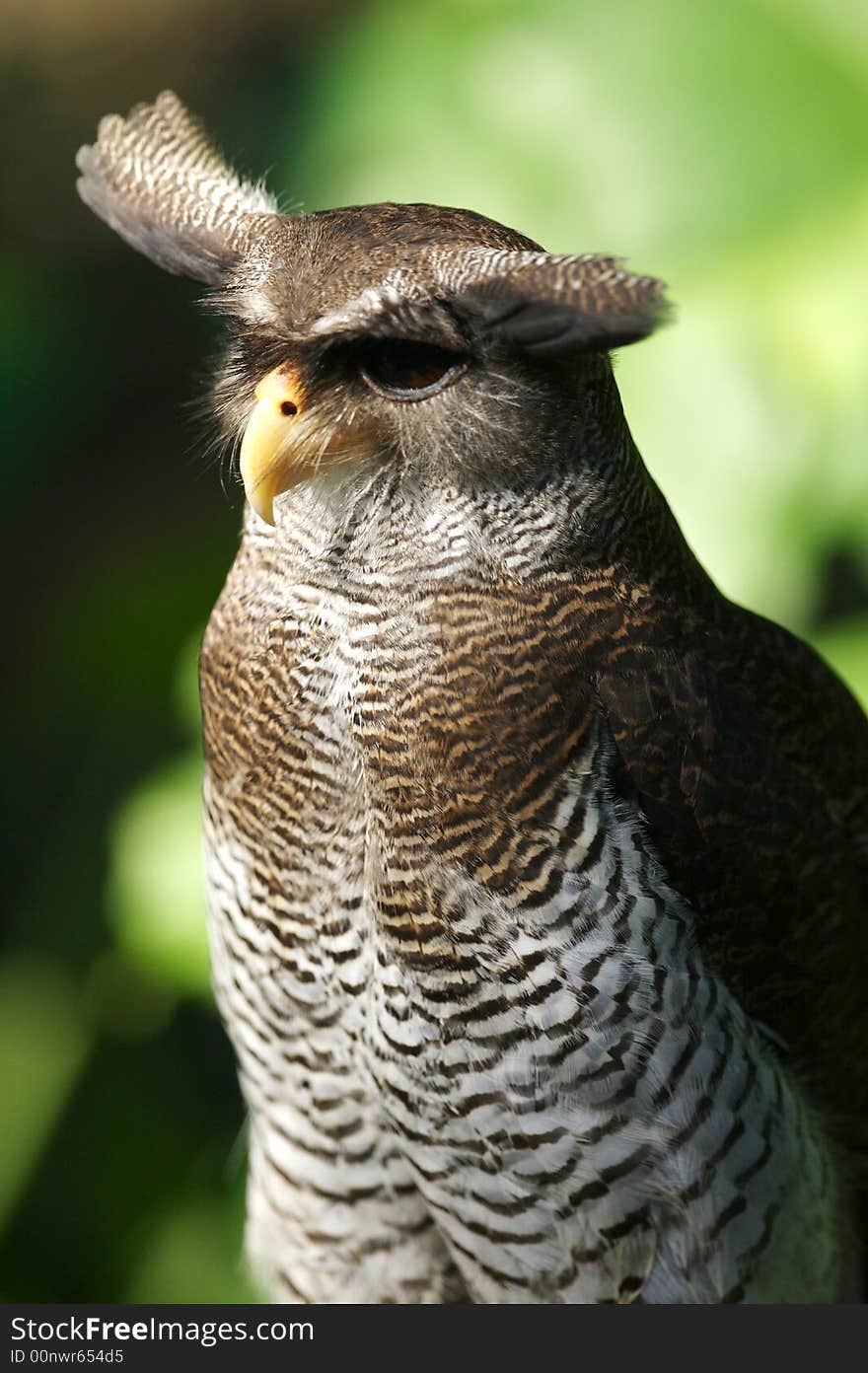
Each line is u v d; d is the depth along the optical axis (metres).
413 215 3.22
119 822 3.42
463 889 3.22
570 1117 3.23
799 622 3.41
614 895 3.22
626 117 3.44
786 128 3.44
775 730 3.27
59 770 3.54
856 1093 3.29
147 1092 3.48
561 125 3.44
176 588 3.52
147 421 3.64
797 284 3.41
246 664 3.23
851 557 3.47
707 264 3.42
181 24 3.82
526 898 3.22
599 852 3.22
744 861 3.25
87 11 3.83
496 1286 3.26
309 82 3.52
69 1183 3.47
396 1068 3.24
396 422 3.21
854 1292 3.31
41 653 3.57
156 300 3.66
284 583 3.23
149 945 3.40
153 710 3.51
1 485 3.62
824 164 3.43
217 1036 3.49
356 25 3.55
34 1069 3.47
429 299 3.20
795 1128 3.26
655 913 3.23
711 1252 3.25
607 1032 3.22
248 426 3.22
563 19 3.45
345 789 3.22
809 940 3.27
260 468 3.21
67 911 3.49
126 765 3.50
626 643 3.22
